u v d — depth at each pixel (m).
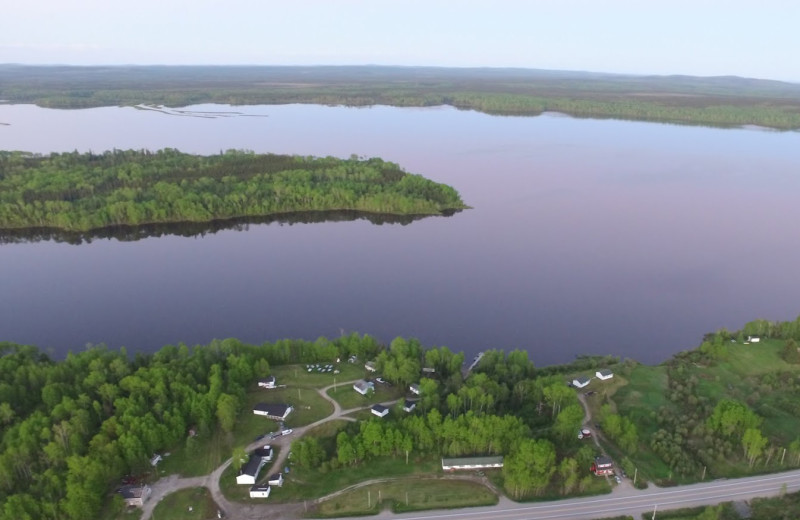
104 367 150.12
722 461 128.25
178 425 131.38
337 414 144.12
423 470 125.44
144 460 122.81
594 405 149.88
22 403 139.12
